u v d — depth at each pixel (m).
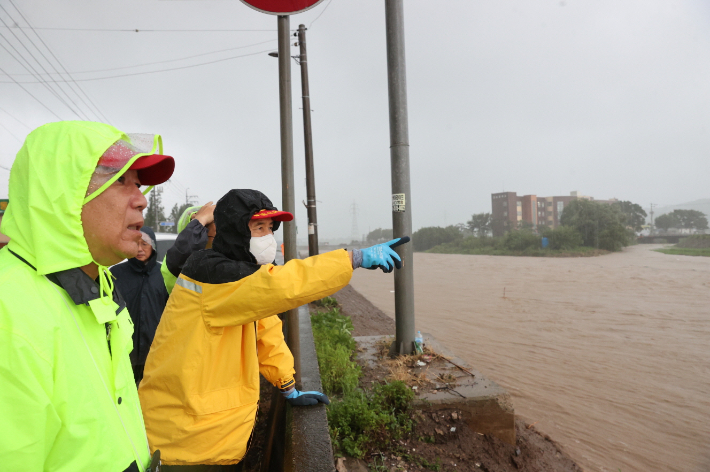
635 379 6.66
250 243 2.21
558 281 19.72
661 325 10.38
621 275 21.53
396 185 5.28
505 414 4.10
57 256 1.06
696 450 4.55
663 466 4.24
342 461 3.20
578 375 6.87
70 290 1.09
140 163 1.24
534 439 4.68
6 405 0.87
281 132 3.87
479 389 4.24
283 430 2.96
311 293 1.67
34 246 1.04
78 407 1.00
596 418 5.31
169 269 2.94
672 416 5.36
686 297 14.34
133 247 1.25
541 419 5.30
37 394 0.89
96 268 1.27
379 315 12.32
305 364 4.28
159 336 2.03
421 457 3.55
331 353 4.88
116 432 1.13
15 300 0.93
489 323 10.88
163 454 1.98
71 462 0.98
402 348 5.28
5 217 1.11
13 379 0.88
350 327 7.93
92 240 1.18
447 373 4.68
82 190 1.07
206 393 2.00
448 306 13.48
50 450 0.96
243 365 2.15
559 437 4.82
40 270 1.02
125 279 3.22
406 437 3.75
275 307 1.71
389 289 19.17
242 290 1.71
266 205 2.15
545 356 7.94
